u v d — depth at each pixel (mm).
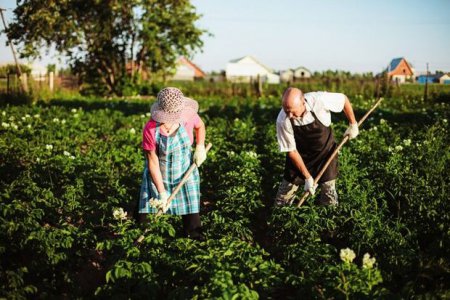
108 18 33281
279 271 4348
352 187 6691
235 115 16359
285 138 5758
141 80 37062
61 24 31641
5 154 9070
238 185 6898
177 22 35000
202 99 25594
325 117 5762
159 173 5074
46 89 25391
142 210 5195
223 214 6039
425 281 4477
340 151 8234
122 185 7207
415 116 14555
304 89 29984
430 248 4840
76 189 6598
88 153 9273
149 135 4965
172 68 37000
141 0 33406
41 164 7918
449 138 10070
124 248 4496
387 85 25062
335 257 4805
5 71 26812
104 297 4191
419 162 7727
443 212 5648
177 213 5207
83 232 5238
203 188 7801
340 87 28469
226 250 4484
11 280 4176
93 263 5246
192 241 4750
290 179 6012
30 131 11680
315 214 5387
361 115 15641
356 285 3891
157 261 4477
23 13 31453
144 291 4062
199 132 5328
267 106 19625
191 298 3791
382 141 9977
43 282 4586
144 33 34156
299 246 4938
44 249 4793
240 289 3674
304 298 4070
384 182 6898
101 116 15273
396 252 4801
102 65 35375
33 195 6281
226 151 9586
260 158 9305
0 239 4879
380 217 5598
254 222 6430
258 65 79062
